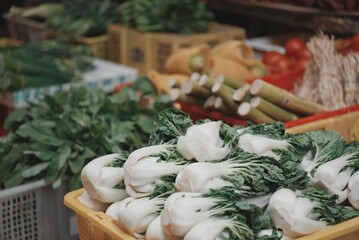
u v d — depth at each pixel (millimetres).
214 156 789
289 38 1949
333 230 752
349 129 1161
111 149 1123
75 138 1130
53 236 1128
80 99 1271
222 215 732
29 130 1143
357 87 1265
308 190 781
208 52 1565
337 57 1290
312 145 863
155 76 1482
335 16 1592
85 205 847
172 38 1860
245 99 1106
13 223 1082
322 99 1273
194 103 1192
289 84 1385
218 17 2352
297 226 740
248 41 1959
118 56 2092
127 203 786
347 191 820
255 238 737
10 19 2410
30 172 1082
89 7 2215
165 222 731
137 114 1231
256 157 790
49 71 1674
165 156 806
